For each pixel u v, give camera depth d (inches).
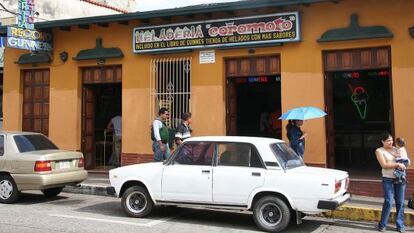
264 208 317.1
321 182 301.3
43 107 586.6
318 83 441.1
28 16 540.7
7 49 602.2
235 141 332.2
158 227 324.8
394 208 366.9
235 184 321.4
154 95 513.3
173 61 506.3
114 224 330.3
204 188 329.4
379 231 328.2
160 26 505.7
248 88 551.8
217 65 485.7
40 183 392.8
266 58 473.4
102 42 546.6
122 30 535.8
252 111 552.7
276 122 543.8
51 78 575.2
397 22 412.8
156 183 344.2
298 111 398.9
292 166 326.0
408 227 344.5
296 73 449.7
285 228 315.3
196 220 352.8
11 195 406.6
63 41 569.0
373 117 506.0
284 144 348.8
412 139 405.1
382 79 494.6
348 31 427.5
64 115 566.3
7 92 601.0
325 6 438.3
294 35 443.8
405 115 408.2
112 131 601.0
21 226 318.0
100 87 599.8
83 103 567.8
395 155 329.7
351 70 435.8
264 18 456.4
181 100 502.0
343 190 321.7
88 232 303.7
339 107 523.2
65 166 418.6
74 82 561.9
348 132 522.0
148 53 514.3
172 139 493.4
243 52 473.4
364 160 516.4
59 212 372.8
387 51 422.9
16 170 400.5
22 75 597.9
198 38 487.2
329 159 442.3
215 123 484.4
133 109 525.7
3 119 603.2
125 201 356.5
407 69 408.2
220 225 336.5
